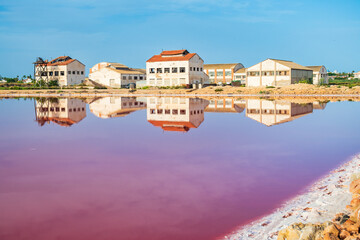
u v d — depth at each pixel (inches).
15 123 1258.6
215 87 3595.0
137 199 445.1
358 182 444.5
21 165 630.5
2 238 339.6
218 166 613.6
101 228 362.3
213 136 949.2
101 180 530.6
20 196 460.4
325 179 517.3
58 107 1956.2
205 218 384.2
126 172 576.7
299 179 524.4
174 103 2199.8
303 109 1691.7
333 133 983.6
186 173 567.5
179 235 345.7
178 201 438.0
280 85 3619.6
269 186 493.4
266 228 353.7
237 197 449.1
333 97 2588.6
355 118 1320.1
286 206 411.8
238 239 332.8
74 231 354.9
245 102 2196.1
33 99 2723.9
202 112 1617.9
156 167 608.7
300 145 808.9
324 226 312.8
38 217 390.9
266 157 685.3
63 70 4478.3
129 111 1694.1
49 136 971.9
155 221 377.7
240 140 882.8
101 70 4409.5
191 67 4005.9
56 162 653.9
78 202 435.2
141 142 866.1
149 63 4106.8
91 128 1125.1
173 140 891.4
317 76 4463.6
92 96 3171.8
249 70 3759.8
